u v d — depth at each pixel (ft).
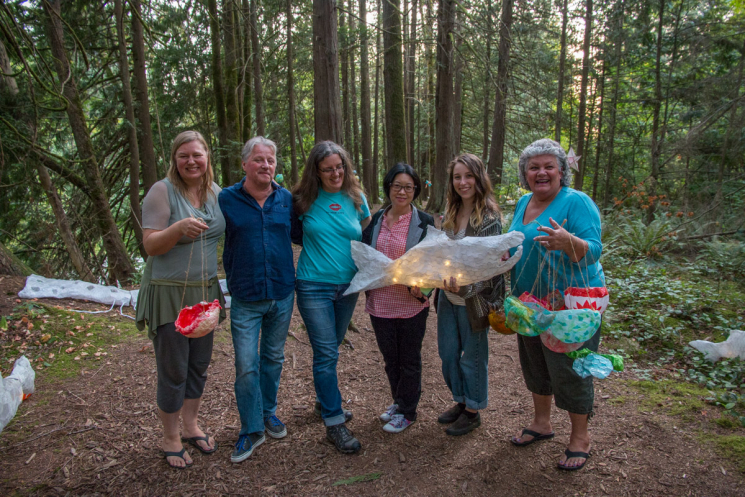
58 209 26.81
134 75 29.19
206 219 7.84
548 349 7.50
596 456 8.11
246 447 8.27
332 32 15.43
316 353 8.72
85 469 7.97
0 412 8.92
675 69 38.50
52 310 14.08
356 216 9.22
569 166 7.58
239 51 39.09
